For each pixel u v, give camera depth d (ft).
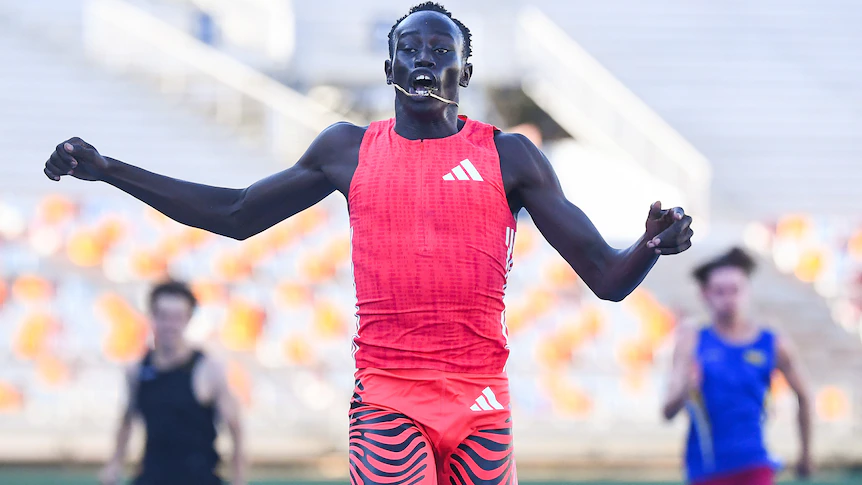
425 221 35.99
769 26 241.96
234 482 69.56
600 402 149.69
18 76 200.23
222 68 208.95
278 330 153.17
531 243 167.12
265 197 38.14
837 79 235.40
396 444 35.45
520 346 155.12
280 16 238.27
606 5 244.42
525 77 233.96
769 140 225.97
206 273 157.79
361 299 36.78
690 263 181.57
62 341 145.28
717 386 71.36
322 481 124.57
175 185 38.06
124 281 154.92
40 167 182.60
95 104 198.70
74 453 127.13
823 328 172.65
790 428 143.84
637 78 235.81
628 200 222.07
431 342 36.14
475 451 36.24
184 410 68.59
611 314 158.10
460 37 37.50
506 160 37.42
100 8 211.41
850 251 181.37
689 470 72.69
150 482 68.59
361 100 235.81
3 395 137.18
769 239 184.96
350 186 37.04
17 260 155.02
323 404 144.15
